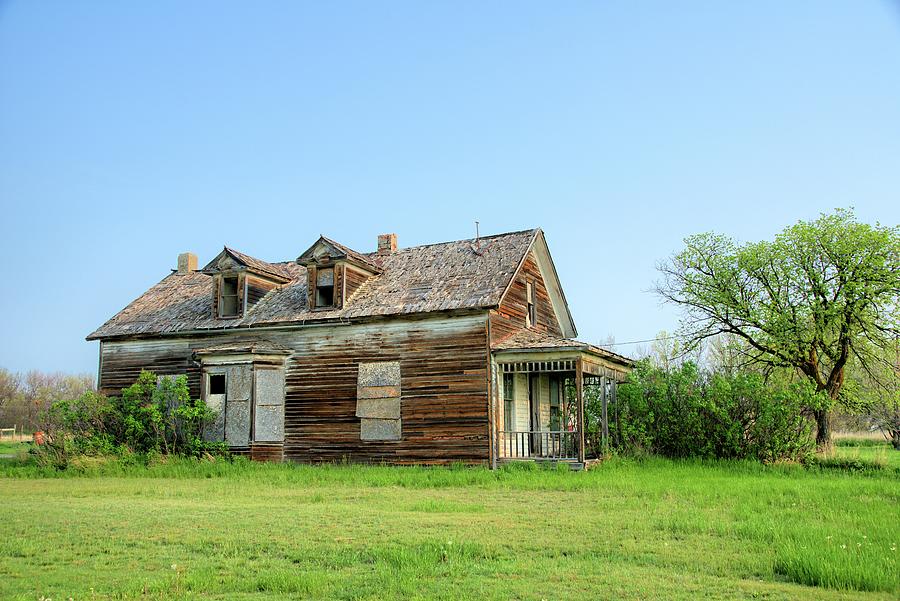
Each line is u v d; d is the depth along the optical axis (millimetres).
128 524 13016
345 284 27703
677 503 15336
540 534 11891
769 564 9820
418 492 17938
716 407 25219
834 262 30422
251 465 24812
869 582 8727
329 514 14039
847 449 35531
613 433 26969
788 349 31125
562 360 24047
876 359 31109
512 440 26562
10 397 93500
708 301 32969
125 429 27250
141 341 30625
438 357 25484
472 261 28562
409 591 8594
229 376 27141
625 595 8461
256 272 29516
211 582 9078
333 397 26812
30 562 10344
